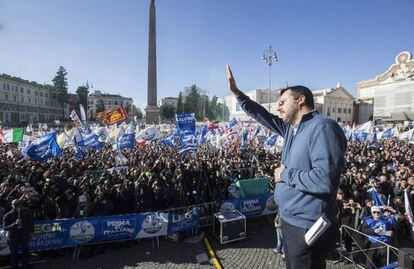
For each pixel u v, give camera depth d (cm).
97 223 745
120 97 13550
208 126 2319
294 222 152
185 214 834
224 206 909
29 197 796
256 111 195
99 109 10662
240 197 965
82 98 9788
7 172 1064
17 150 1869
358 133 2405
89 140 1811
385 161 1545
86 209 783
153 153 1748
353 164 1398
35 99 9150
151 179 983
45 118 9600
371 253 623
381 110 4734
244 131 2200
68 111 10350
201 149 2084
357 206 713
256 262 704
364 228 646
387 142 2455
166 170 1198
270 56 3516
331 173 132
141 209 880
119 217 762
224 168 1306
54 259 738
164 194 930
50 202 830
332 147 138
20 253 722
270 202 981
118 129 2070
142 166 1244
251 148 2069
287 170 154
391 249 604
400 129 3706
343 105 8025
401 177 1027
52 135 1230
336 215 154
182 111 10656
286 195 157
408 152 1789
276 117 192
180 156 1577
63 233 720
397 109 4397
